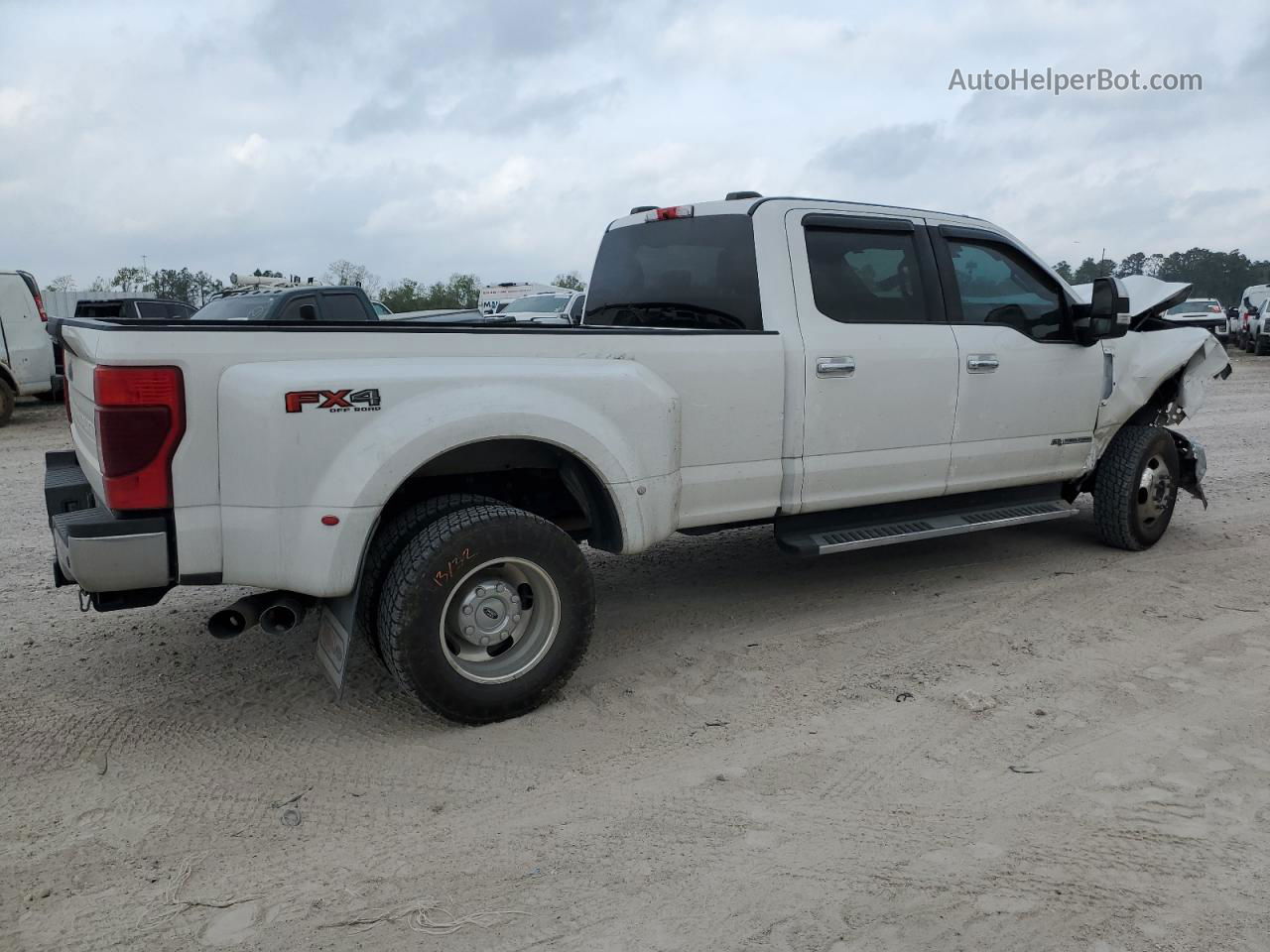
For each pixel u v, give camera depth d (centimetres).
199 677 435
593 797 332
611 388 396
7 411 1377
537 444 411
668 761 357
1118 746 365
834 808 323
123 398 323
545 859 296
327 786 341
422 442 354
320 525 345
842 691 418
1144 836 304
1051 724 384
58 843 305
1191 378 654
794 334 462
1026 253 561
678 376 426
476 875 288
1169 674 432
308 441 342
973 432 529
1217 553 629
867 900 273
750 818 317
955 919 265
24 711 400
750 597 546
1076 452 586
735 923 264
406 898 277
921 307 513
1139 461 608
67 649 469
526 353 387
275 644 476
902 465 502
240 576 345
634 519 407
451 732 381
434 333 371
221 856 298
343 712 400
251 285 1748
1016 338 543
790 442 463
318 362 348
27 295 1405
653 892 279
